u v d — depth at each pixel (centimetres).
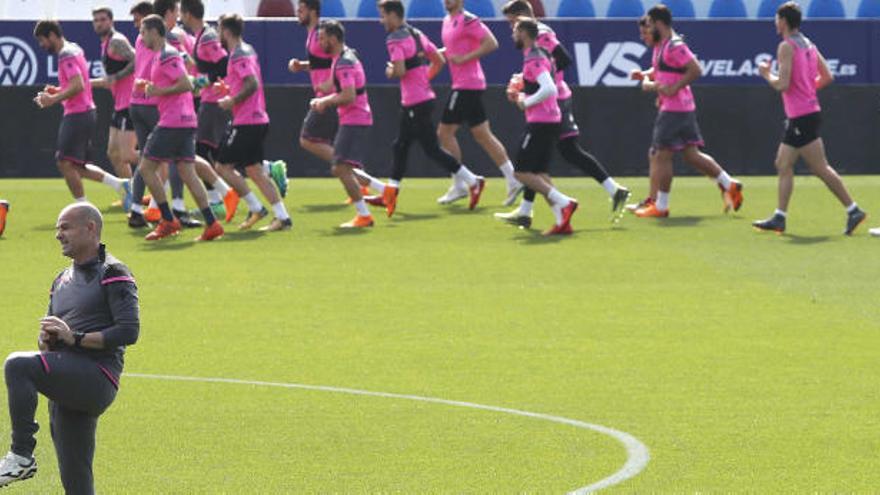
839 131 6431
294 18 7194
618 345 2950
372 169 6319
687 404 2461
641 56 6931
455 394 2534
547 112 4522
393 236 4516
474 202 5156
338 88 4597
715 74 7000
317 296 3506
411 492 1961
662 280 3731
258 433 2275
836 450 2181
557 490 1970
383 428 2306
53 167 6341
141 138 4647
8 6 7325
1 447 2156
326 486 1989
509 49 6875
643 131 6388
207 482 2009
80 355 1756
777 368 2741
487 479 2023
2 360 2770
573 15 7744
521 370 2720
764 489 1980
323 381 2633
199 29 4947
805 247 4288
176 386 2595
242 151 4588
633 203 5441
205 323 3177
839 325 3156
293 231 4628
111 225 4769
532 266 3956
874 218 4962
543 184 4575
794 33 4475
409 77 4975
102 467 2086
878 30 7069
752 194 5716
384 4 4944
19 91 6306
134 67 4975
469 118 5150
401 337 3031
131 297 1777
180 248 4269
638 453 2158
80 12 7362
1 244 4334
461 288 3619
